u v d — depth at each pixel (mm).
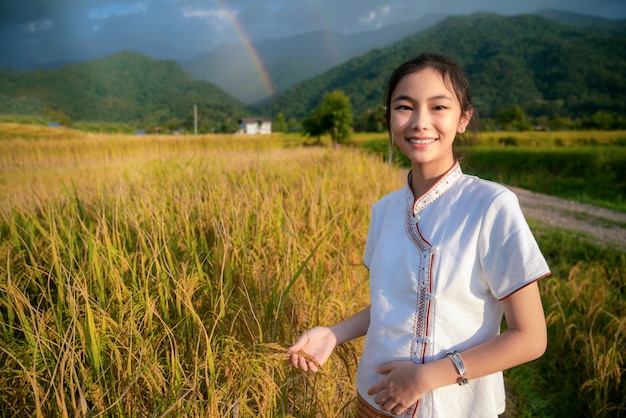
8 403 1847
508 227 1112
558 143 37031
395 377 1170
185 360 2053
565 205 13688
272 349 1926
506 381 3816
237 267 2678
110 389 1826
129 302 2195
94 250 2492
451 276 1158
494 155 23219
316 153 13477
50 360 1937
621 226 10547
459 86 1247
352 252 3922
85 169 12039
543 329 1097
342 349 2037
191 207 3779
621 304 4598
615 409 3350
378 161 12281
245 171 7316
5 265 2941
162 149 21000
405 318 1219
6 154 16469
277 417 1939
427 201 1261
